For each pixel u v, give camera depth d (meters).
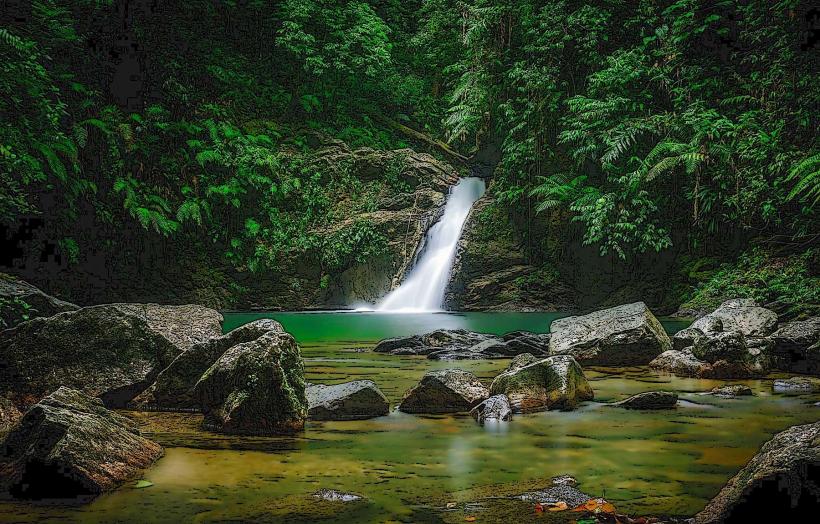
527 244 23.70
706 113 18.64
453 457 3.94
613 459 3.88
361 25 28.70
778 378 7.55
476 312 22.50
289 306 24.17
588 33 22.33
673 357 8.17
